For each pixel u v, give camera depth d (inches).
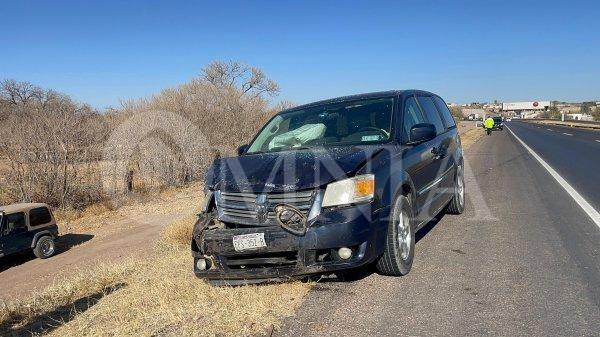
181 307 157.8
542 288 161.6
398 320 141.3
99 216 581.0
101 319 162.6
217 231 163.5
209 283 173.9
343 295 161.5
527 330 131.8
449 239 231.0
